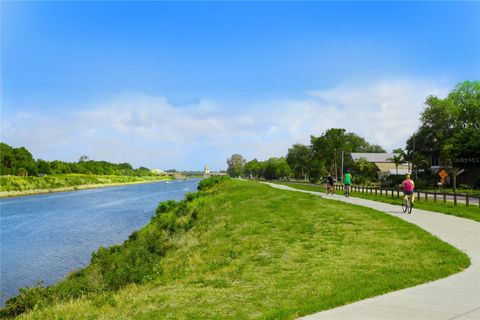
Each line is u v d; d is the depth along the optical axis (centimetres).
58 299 1450
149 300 962
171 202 4534
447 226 1697
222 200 3894
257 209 2656
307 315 708
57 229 3978
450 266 1027
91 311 1027
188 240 2195
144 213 5322
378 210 2336
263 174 18262
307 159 13238
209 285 1043
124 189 12800
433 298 776
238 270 1153
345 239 1462
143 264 1784
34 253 2872
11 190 10156
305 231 1677
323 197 3453
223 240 1769
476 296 785
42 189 11338
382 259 1144
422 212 2256
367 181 8400
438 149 7294
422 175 7456
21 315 1237
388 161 10194
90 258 2702
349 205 2578
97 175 18462
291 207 2583
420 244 1321
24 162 14738
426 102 7456
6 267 2461
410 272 988
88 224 4312
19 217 5066
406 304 741
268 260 1238
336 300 774
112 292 1289
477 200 3228
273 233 1702
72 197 8819
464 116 7288
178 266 1493
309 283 950
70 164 17525
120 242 3269
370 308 725
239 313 780
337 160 10662
